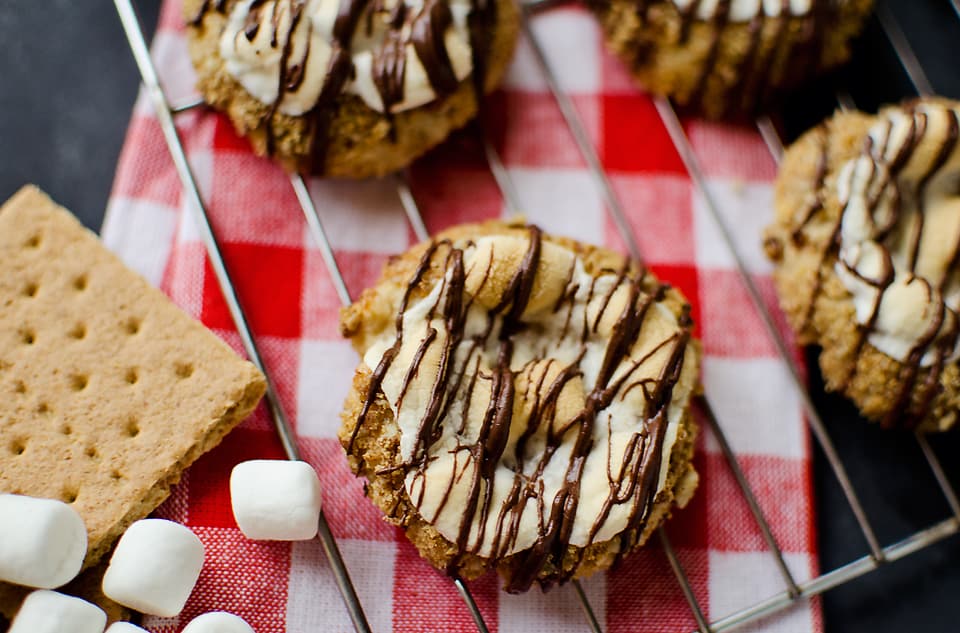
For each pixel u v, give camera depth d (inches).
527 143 15.3
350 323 13.8
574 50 15.5
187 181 14.4
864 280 14.2
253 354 14.2
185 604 13.9
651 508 13.6
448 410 13.5
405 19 14.3
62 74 15.4
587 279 13.9
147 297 14.1
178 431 13.8
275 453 14.3
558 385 13.6
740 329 15.0
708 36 14.8
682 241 15.2
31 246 14.2
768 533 14.4
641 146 15.4
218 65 14.5
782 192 14.8
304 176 14.9
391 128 14.4
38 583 13.2
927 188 14.5
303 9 14.2
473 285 13.7
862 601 14.7
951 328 14.1
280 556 14.1
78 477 13.7
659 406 13.7
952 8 15.6
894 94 15.5
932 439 14.9
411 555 14.2
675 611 14.3
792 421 14.8
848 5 15.0
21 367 13.9
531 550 13.4
